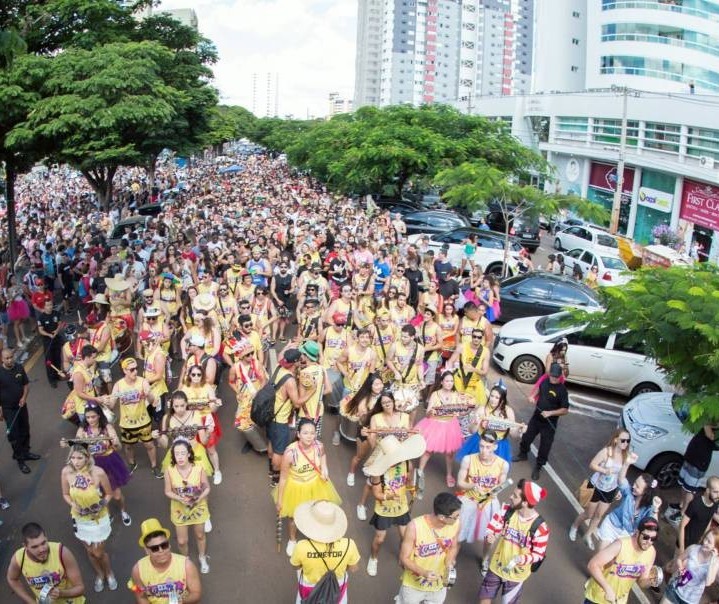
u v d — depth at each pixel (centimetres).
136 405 897
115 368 1322
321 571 566
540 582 765
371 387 881
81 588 583
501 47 14075
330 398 1027
